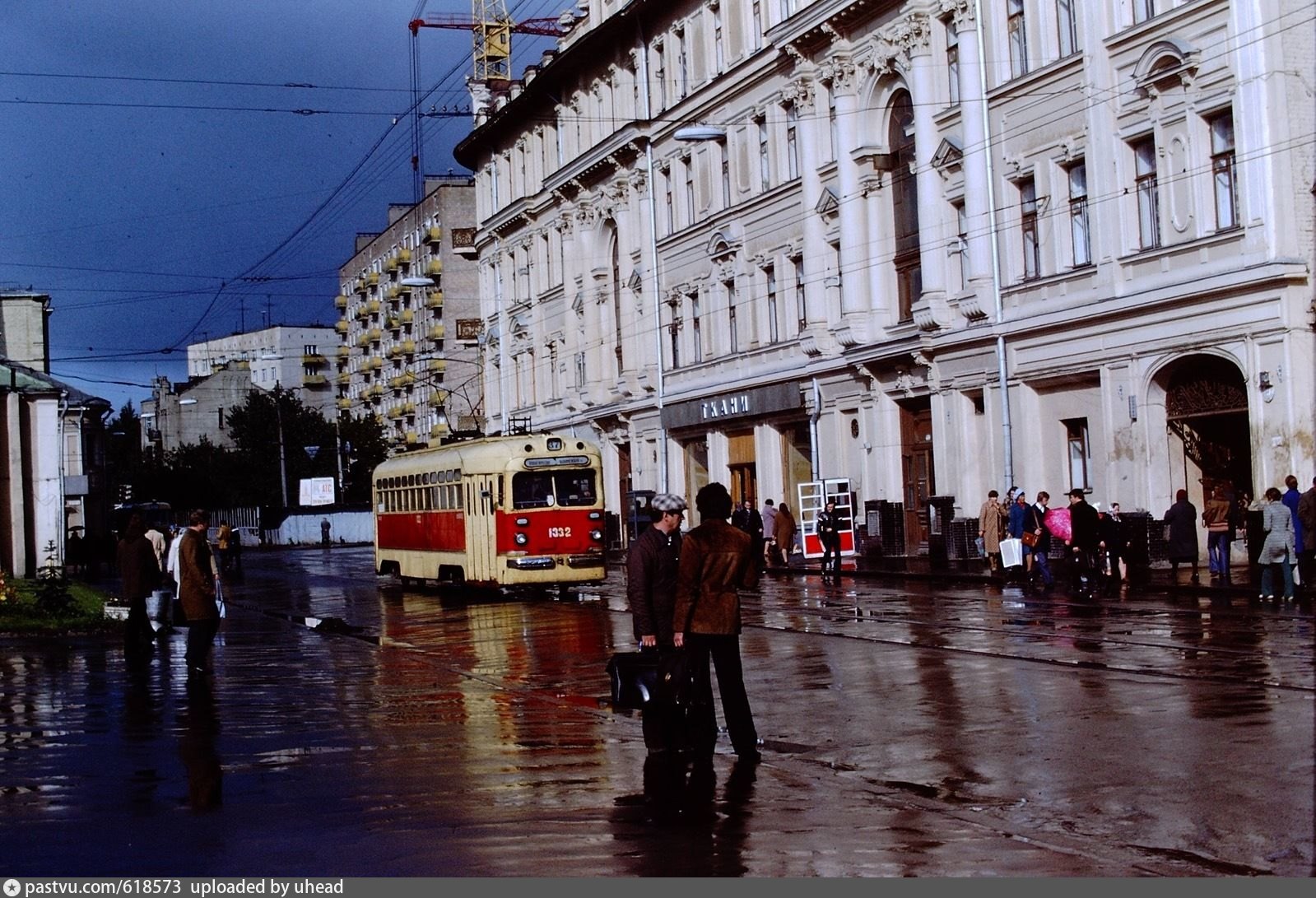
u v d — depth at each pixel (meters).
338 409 136.88
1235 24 28.83
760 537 40.00
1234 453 30.64
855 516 43.62
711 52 50.56
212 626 18.39
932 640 19.61
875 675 16.23
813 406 45.22
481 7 86.69
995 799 9.55
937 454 39.34
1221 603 23.47
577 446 34.09
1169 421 31.59
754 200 48.16
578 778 10.67
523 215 68.06
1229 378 29.98
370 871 7.86
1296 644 17.09
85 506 66.44
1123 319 32.06
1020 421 35.81
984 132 36.69
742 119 48.91
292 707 15.36
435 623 27.77
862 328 42.78
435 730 13.38
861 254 42.66
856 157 42.16
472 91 76.69
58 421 47.12
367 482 106.44
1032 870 7.64
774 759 11.34
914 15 38.97
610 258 60.66
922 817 9.03
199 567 18.30
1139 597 25.77
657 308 55.44
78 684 17.91
